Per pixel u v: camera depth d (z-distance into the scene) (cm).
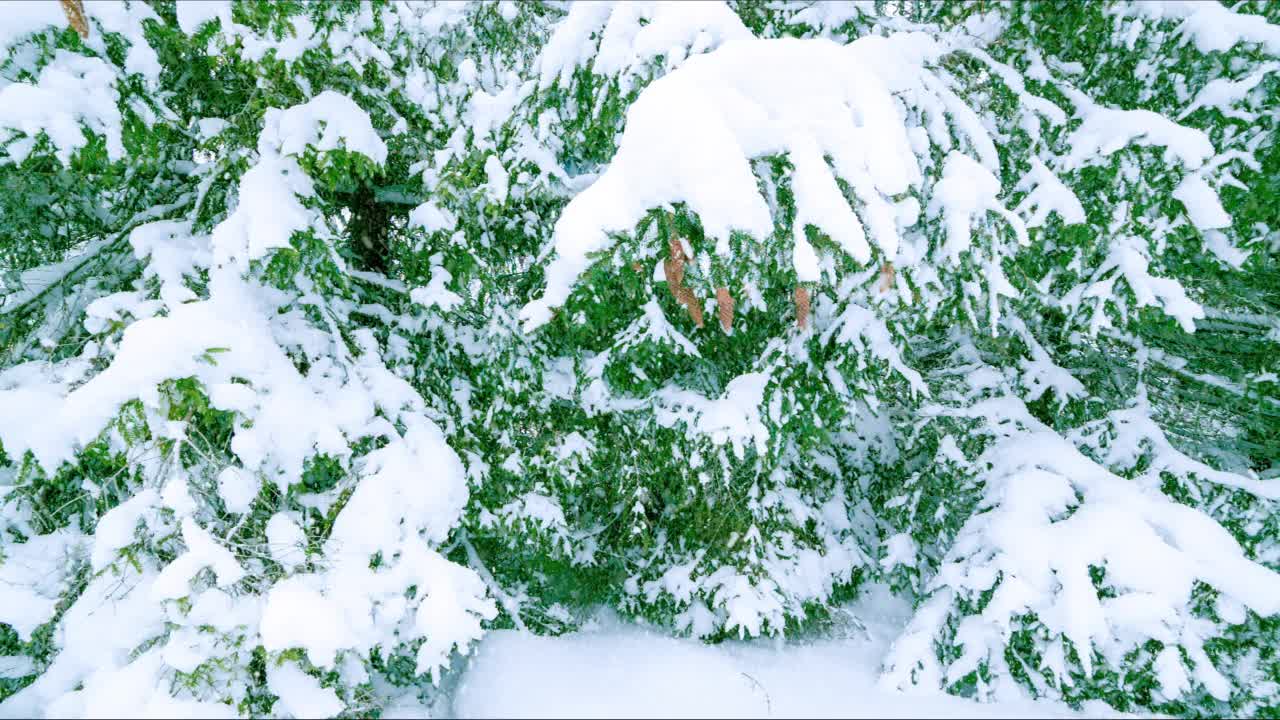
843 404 395
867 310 395
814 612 468
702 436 419
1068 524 382
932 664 390
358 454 355
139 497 294
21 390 294
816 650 452
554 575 500
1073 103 369
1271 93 348
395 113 379
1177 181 336
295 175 328
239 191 320
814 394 400
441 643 303
